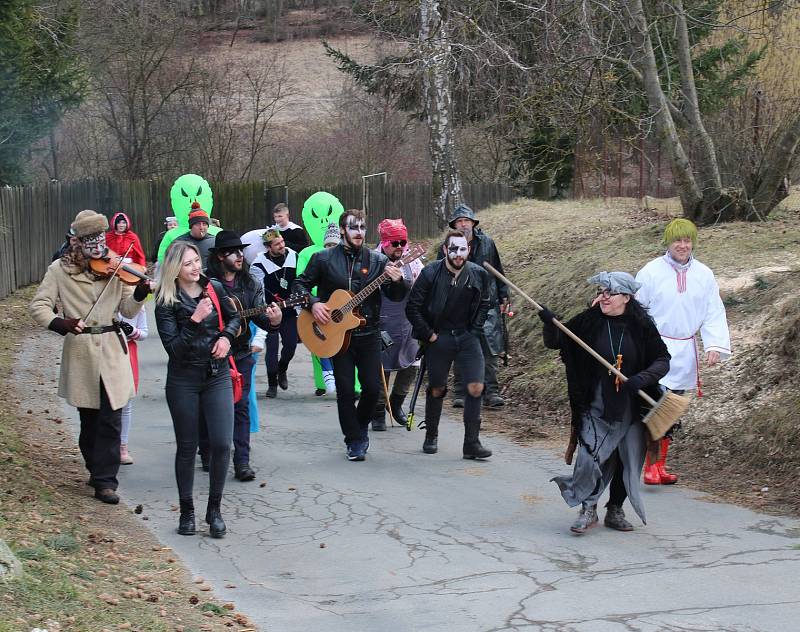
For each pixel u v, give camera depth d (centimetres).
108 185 2681
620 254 1328
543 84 1502
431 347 902
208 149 3519
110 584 562
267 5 5300
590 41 1392
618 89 1551
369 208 2928
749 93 1418
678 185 1407
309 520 727
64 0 2380
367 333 898
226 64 3688
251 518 735
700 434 874
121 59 3209
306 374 1328
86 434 791
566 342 687
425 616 533
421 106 2631
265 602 566
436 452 928
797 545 638
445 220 1930
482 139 2808
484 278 895
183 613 533
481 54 1644
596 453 673
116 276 777
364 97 3672
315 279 913
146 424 1034
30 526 643
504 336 1105
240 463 838
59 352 1429
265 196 2952
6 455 834
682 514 720
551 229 1748
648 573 591
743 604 530
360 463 891
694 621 507
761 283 1049
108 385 757
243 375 834
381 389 999
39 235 2250
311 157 3631
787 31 1446
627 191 2166
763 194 1373
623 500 694
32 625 464
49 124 2327
